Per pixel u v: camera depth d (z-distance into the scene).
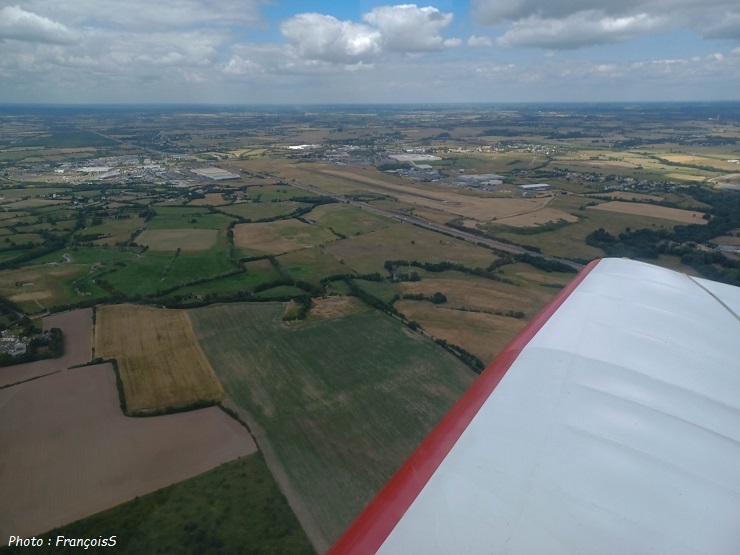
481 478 7.37
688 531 6.63
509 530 6.42
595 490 7.23
